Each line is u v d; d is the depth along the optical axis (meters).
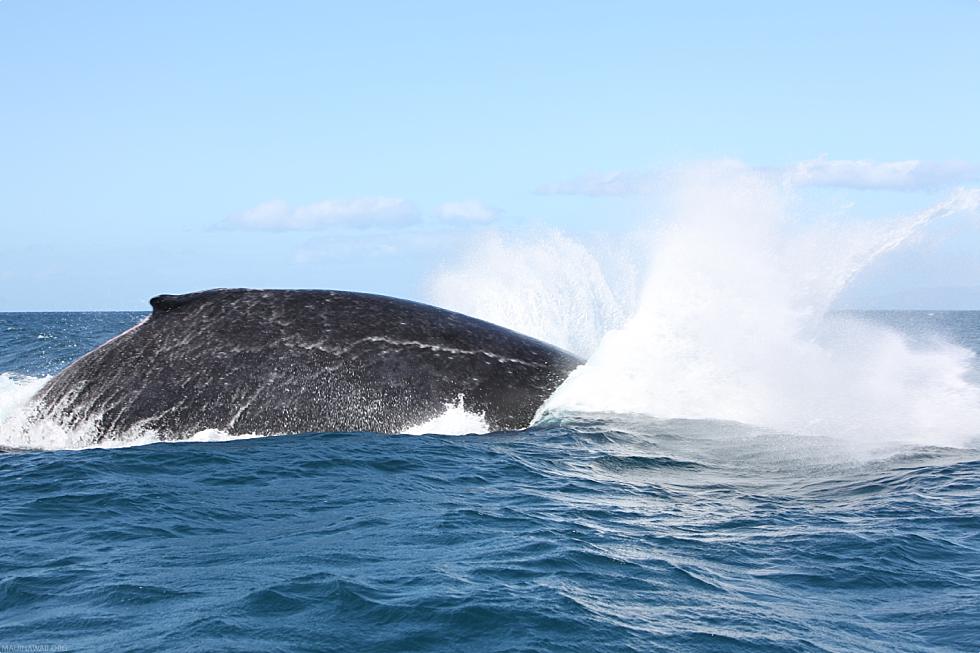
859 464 13.13
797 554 9.40
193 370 15.14
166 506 11.34
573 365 17.05
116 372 15.34
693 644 7.08
